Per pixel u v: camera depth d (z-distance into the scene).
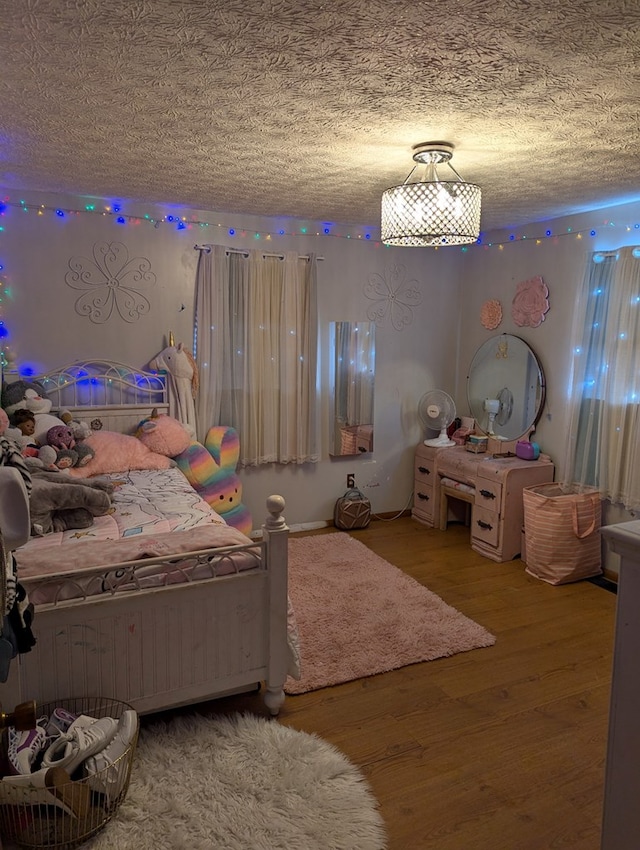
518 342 4.46
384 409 4.88
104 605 2.04
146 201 3.77
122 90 1.92
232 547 2.25
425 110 2.09
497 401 4.66
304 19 1.45
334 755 2.18
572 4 1.37
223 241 4.12
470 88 1.88
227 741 2.22
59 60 1.70
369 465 4.89
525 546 3.98
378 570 3.88
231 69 1.76
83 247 3.76
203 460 3.89
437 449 4.75
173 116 2.19
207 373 4.12
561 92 1.91
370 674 2.73
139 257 3.90
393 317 4.80
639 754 1.04
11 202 3.54
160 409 3.99
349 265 4.57
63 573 2.01
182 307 4.06
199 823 1.86
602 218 3.78
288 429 4.46
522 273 4.44
